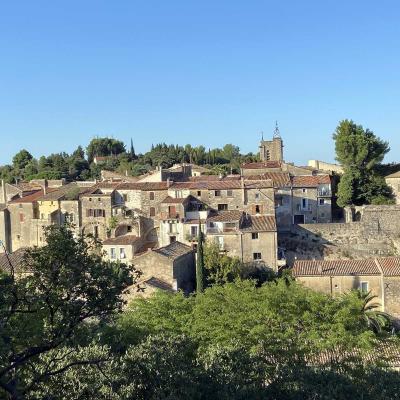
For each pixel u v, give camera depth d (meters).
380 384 28.09
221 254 77.38
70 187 103.44
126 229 89.00
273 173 100.94
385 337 44.00
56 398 23.03
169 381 26.25
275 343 35.62
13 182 157.00
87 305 20.48
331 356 36.25
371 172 100.62
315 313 40.38
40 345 20.53
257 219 83.50
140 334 38.41
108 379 24.56
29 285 19.92
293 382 27.81
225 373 27.84
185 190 89.56
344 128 102.31
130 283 22.36
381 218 85.25
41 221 93.75
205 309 41.28
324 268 64.81
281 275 75.69
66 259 20.08
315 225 86.19
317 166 116.81
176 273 68.69
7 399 21.28
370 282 62.97
